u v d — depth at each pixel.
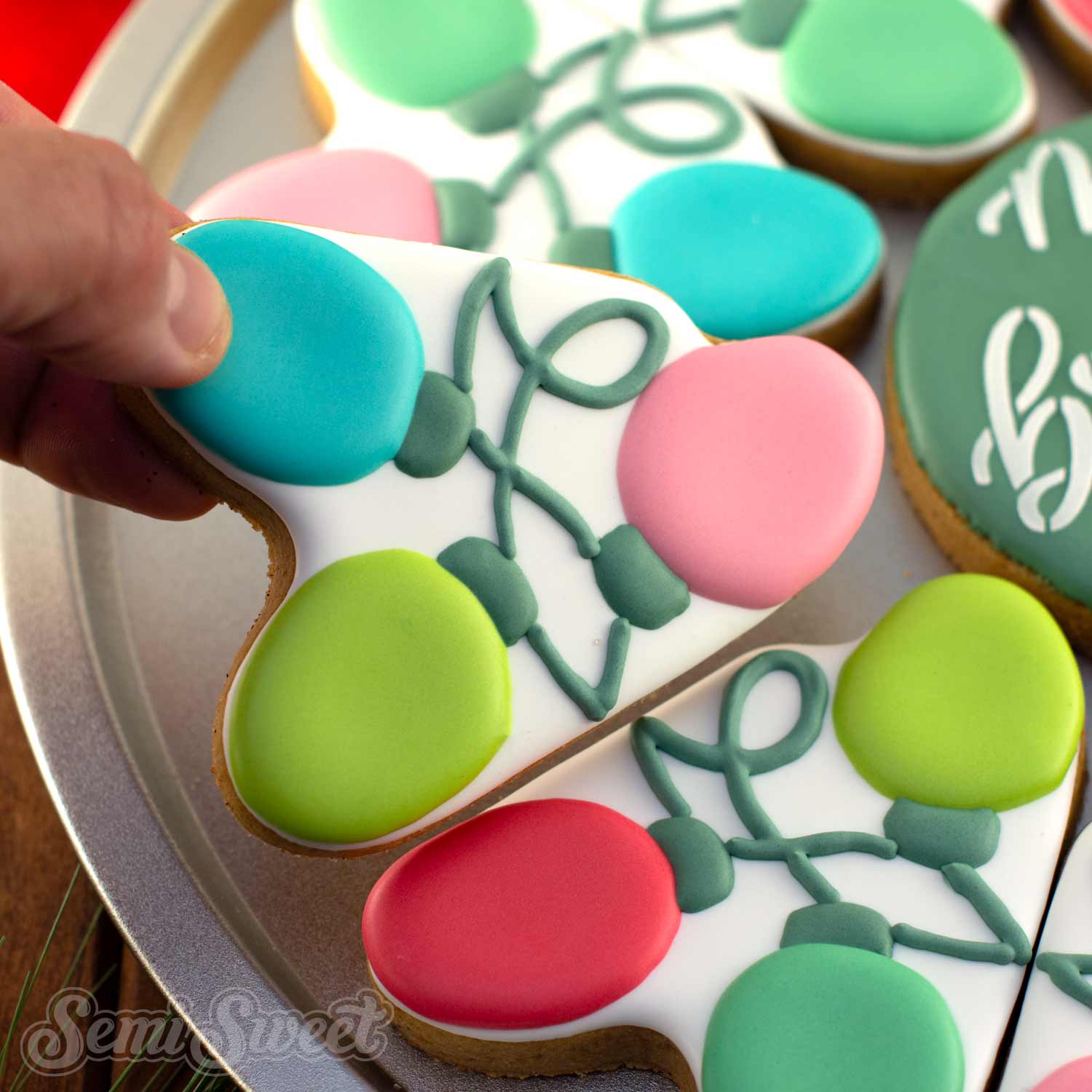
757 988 0.29
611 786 0.31
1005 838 0.30
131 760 0.32
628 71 0.36
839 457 0.30
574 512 0.30
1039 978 0.29
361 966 0.31
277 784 0.29
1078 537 0.32
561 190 0.35
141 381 0.28
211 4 0.39
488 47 0.36
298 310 0.29
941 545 0.34
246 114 0.38
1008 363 0.34
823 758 0.31
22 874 0.34
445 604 0.29
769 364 0.31
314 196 0.34
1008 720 0.30
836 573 0.34
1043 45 0.39
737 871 0.30
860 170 0.37
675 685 0.32
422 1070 0.30
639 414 0.31
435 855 0.30
